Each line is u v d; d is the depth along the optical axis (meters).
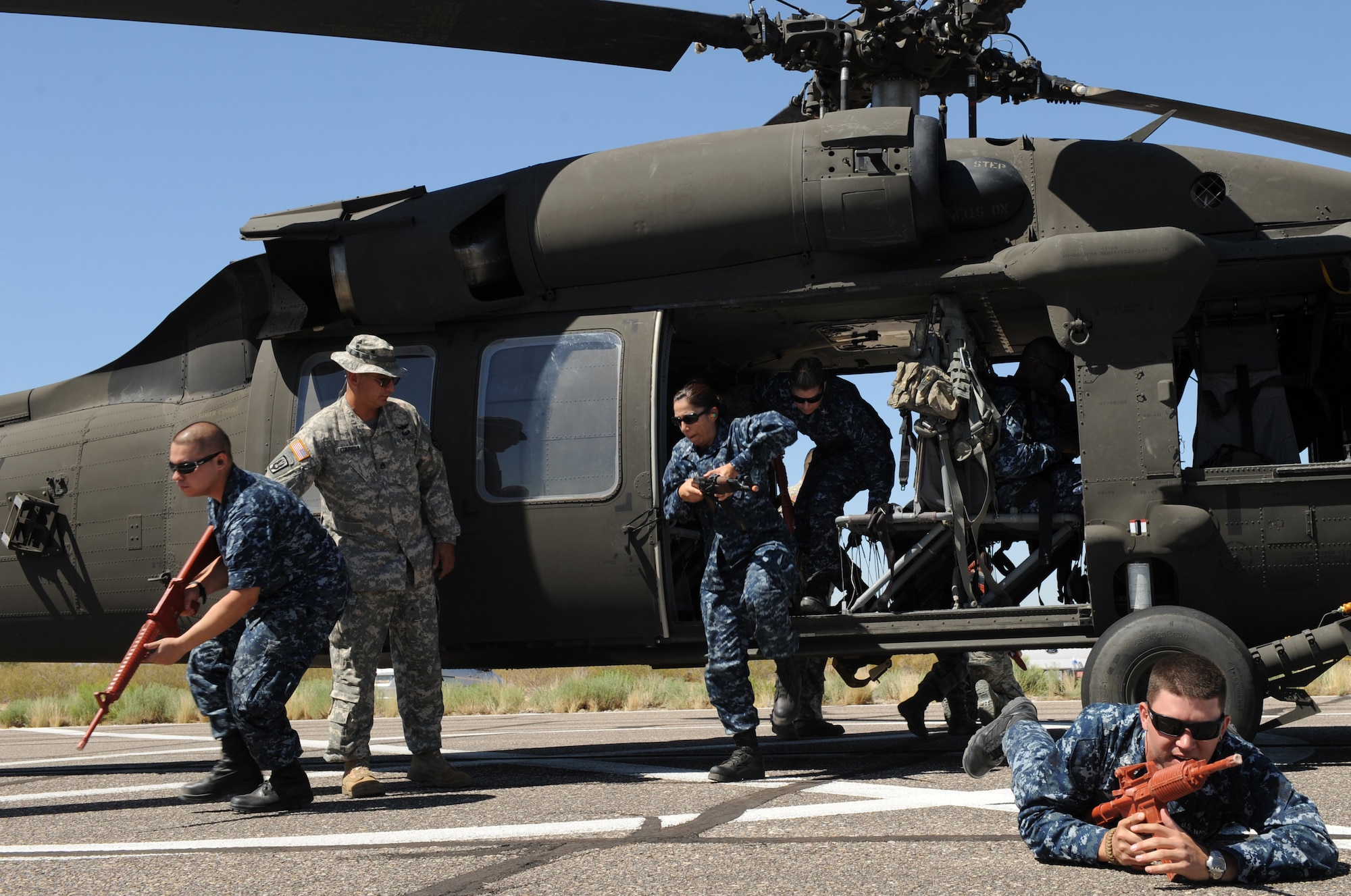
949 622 5.29
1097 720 2.92
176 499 6.36
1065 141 5.70
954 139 5.82
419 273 5.79
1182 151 5.61
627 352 5.64
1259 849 2.60
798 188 5.50
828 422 6.09
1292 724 7.35
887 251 5.57
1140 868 2.81
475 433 5.76
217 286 6.53
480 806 4.31
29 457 6.79
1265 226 5.46
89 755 7.87
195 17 5.15
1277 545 4.99
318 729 10.09
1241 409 5.61
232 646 4.84
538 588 5.58
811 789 4.54
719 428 5.08
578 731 9.04
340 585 4.41
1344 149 5.89
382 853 3.36
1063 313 5.25
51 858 3.44
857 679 6.67
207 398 6.53
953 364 5.52
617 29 5.55
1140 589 5.09
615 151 5.88
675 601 6.15
